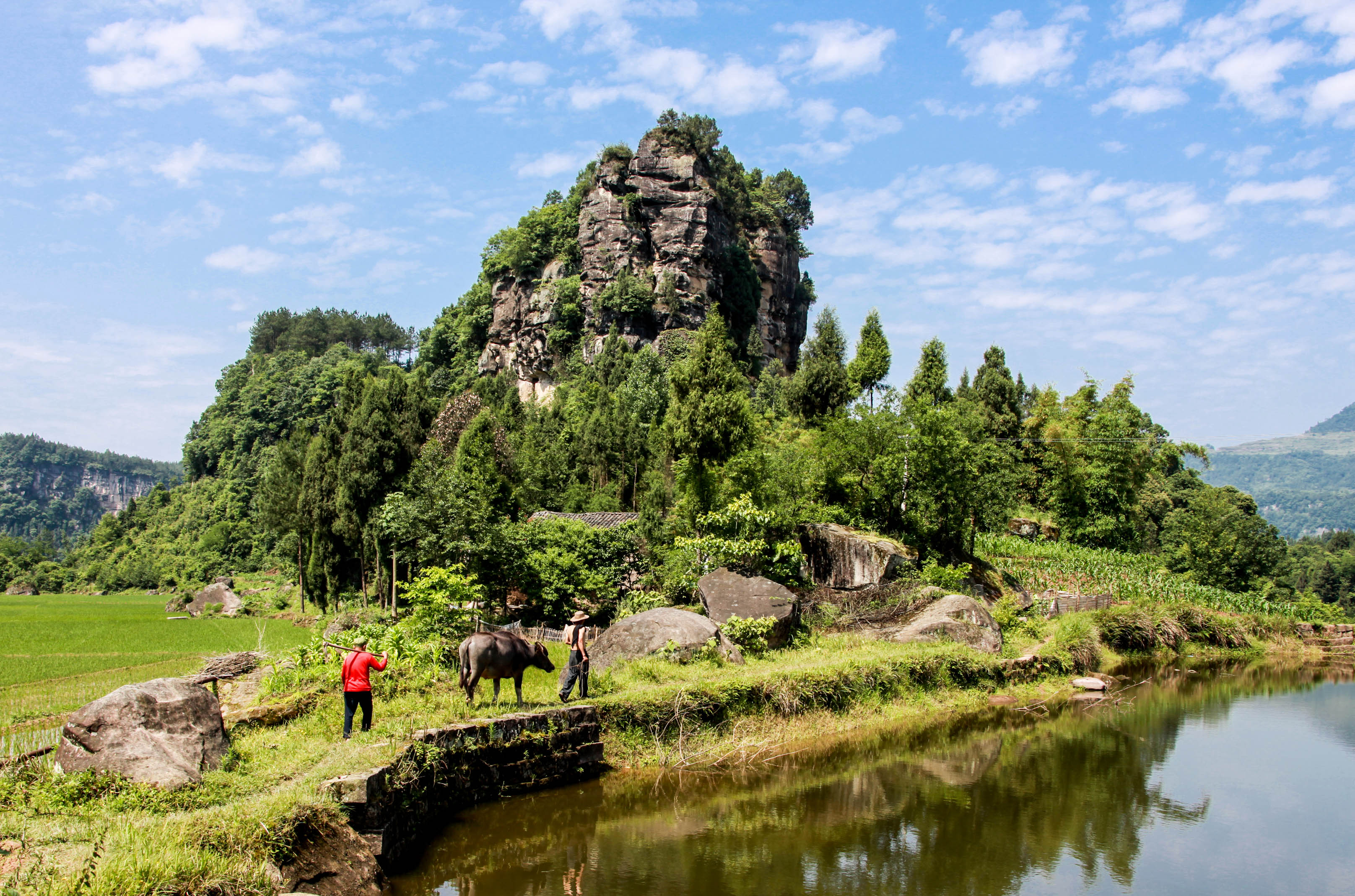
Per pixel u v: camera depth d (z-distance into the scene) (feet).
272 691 43.19
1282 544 184.96
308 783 29.35
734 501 86.28
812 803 43.06
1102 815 43.32
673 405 101.65
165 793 28.58
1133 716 67.36
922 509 95.96
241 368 446.19
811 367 151.94
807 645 69.21
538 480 145.69
